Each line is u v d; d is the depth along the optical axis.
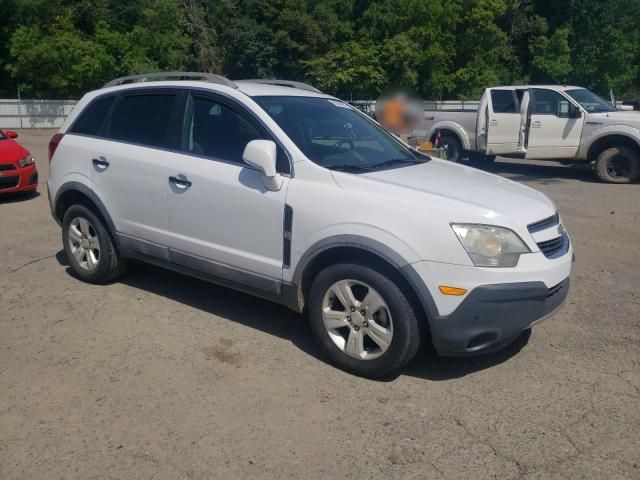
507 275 3.73
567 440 3.41
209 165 4.67
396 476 3.12
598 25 44.41
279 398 3.83
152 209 5.03
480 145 13.40
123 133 5.37
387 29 37.97
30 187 10.07
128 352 4.43
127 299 5.43
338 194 4.04
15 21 33.25
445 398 3.84
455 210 3.78
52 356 4.37
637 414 3.67
